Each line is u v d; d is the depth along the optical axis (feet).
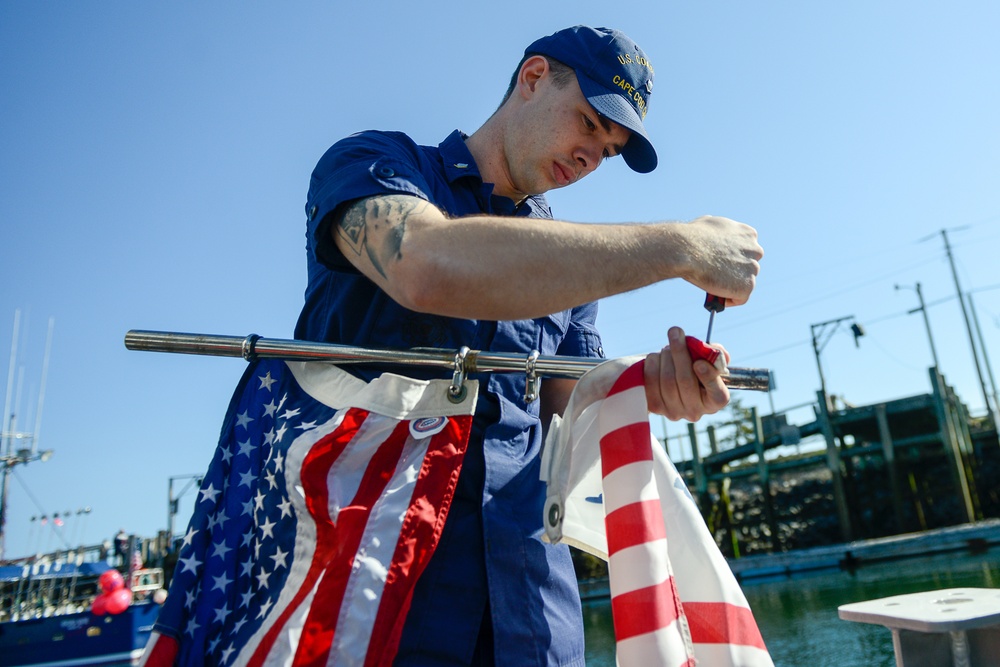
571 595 5.13
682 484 4.59
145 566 95.35
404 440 4.41
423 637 4.34
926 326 88.12
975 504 81.41
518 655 4.53
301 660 3.84
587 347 6.16
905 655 6.17
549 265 3.99
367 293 4.92
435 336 4.96
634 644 3.77
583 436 4.52
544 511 4.36
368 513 4.17
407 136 5.52
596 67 5.60
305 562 4.21
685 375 4.18
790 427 84.84
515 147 5.71
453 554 4.56
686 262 4.31
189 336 4.77
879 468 84.94
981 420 94.12
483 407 4.95
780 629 31.01
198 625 4.37
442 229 4.11
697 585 4.35
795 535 86.38
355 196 4.50
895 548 63.36
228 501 4.68
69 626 61.26
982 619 5.69
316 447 4.35
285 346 4.64
